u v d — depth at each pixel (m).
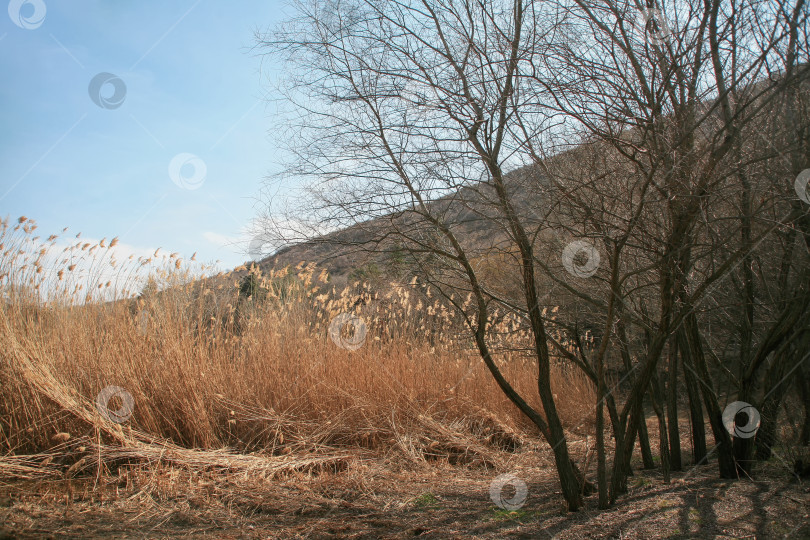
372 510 3.85
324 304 6.66
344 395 6.03
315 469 4.98
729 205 3.52
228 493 4.12
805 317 3.85
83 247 5.23
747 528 2.96
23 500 3.73
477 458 5.79
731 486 3.83
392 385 6.47
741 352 4.59
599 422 3.49
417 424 6.23
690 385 4.85
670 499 3.59
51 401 4.55
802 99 3.13
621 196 3.33
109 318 5.36
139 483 4.14
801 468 3.93
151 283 5.69
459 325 6.59
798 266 3.73
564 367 8.31
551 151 3.34
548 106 3.25
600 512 3.43
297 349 6.20
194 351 5.59
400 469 5.25
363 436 5.82
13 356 4.50
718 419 4.19
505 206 3.32
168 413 5.14
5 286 4.89
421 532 3.32
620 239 3.08
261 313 6.25
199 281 6.03
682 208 3.11
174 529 3.38
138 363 5.18
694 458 4.85
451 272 3.79
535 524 3.32
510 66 3.30
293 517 3.69
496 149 3.41
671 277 3.26
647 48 3.25
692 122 3.21
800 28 2.99
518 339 5.81
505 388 3.54
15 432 4.43
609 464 5.32
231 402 5.50
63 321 5.12
